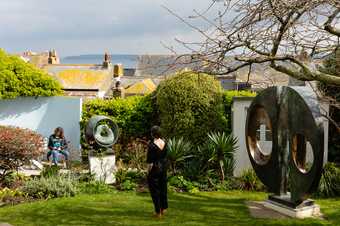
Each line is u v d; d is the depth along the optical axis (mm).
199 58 8125
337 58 9047
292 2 7539
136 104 19562
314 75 8328
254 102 12406
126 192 13617
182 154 15000
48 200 12406
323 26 8141
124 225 10109
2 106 19844
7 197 12344
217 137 15281
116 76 35156
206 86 17781
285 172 11695
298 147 10852
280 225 10164
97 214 11000
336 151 17312
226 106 18219
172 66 8500
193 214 11148
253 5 7820
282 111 11461
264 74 10133
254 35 8000
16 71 19719
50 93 20047
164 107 17984
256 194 13805
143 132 19562
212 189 14336
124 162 17828
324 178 13758
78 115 19812
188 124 17656
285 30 7844
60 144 17531
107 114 19719
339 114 16797
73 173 14633
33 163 17031
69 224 10164
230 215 11109
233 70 8312
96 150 14844
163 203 10797
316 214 11266
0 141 13289
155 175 10594
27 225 10055
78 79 33438
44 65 36875
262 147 16672
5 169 13953
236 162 17031
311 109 10258
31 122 20250
